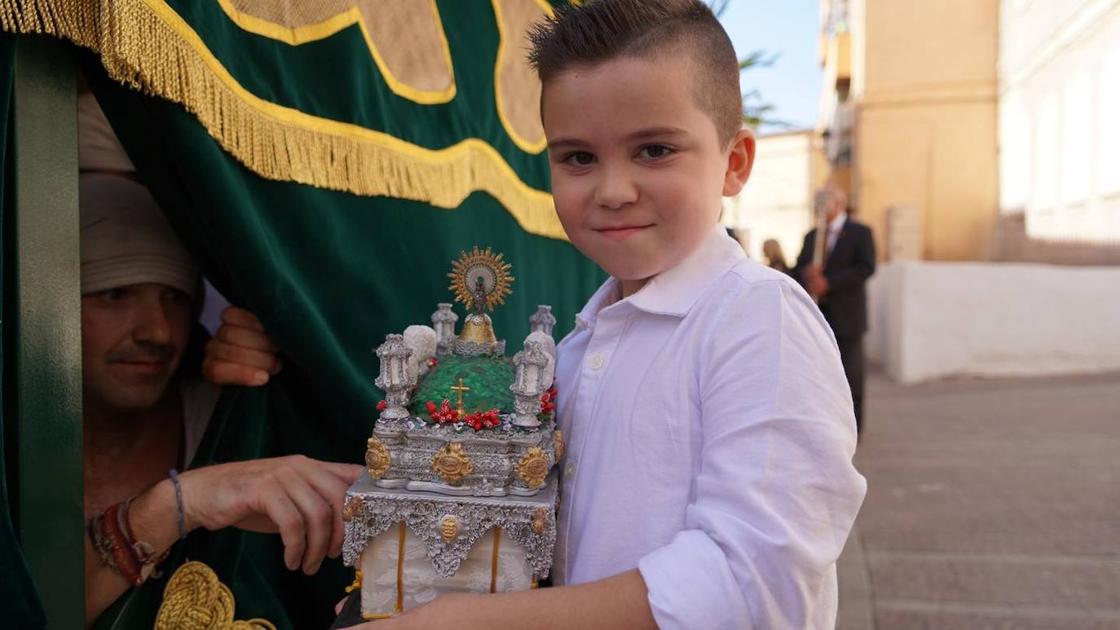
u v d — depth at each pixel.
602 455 1.10
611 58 0.98
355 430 1.74
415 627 0.94
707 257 1.12
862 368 5.63
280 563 1.90
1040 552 3.47
